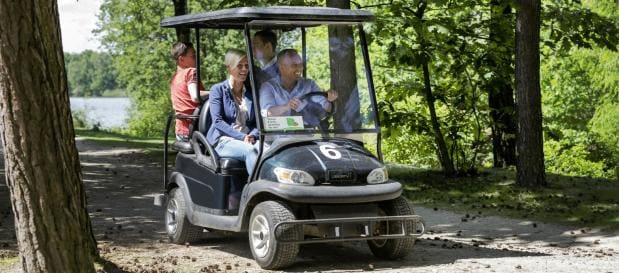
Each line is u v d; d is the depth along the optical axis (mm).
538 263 8734
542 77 37594
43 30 6465
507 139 19469
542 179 15789
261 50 8797
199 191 9500
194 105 10031
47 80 6461
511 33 17266
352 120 9016
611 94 34562
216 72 46156
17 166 6410
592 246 10516
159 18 54625
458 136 17812
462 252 9656
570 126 36344
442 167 18953
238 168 9102
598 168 32844
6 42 6246
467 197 14930
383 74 19219
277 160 8484
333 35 9141
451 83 17828
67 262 6566
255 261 8891
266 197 8672
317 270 8344
